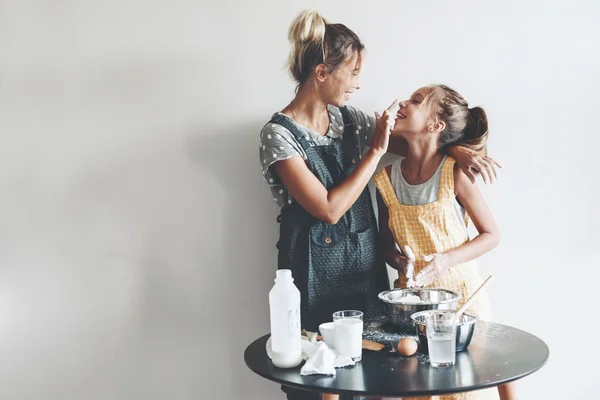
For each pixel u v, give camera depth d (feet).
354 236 5.78
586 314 6.57
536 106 6.50
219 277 6.49
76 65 6.38
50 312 6.41
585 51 6.51
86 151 6.41
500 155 6.51
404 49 6.47
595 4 6.49
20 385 6.39
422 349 4.76
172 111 6.42
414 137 5.96
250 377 6.52
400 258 5.92
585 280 6.56
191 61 6.41
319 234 5.72
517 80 6.49
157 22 6.39
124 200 6.44
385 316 5.31
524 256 6.53
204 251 6.48
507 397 5.31
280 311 4.57
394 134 6.09
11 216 6.37
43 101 6.37
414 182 6.06
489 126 6.49
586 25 6.50
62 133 6.39
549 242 6.54
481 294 5.90
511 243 6.53
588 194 6.55
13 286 6.38
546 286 6.55
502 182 6.51
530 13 6.49
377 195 6.32
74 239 6.41
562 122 6.51
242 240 6.49
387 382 4.11
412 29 6.47
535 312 6.54
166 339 6.48
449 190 5.84
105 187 6.43
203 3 6.40
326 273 5.71
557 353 6.56
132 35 6.39
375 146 5.57
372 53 6.46
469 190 5.91
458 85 6.49
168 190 6.45
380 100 6.48
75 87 6.39
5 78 6.35
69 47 6.37
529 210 6.54
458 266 5.82
